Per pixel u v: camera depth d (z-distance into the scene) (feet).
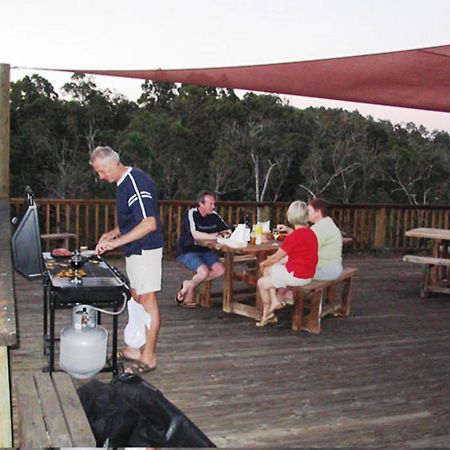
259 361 13.58
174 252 26.55
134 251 11.74
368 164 86.28
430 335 16.39
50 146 78.64
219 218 18.38
